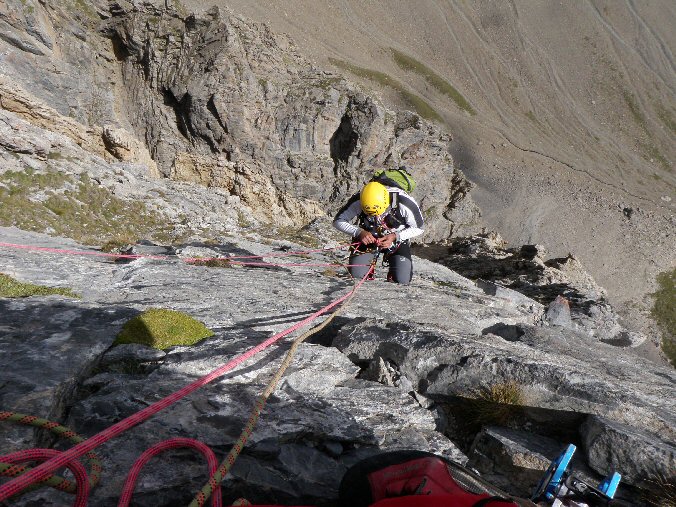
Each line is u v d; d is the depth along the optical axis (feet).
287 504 10.91
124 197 131.23
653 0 525.34
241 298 23.70
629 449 12.46
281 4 441.27
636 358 23.86
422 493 8.08
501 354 16.51
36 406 11.38
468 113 431.84
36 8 171.53
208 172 210.79
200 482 10.40
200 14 213.87
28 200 109.60
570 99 460.14
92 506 9.37
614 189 399.03
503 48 479.41
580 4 511.40
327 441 12.76
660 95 473.26
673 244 364.58
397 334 17.84
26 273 23.16
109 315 17.51
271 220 212.64
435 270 61.93
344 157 246.47
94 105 198.90
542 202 375.86
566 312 40.22
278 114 232.12
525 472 13.25
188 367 14.52
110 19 205.77
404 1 484.74
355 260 30.19
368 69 428.56
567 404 14.53
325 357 16.79
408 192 27.71
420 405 15.85
